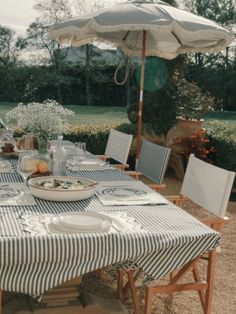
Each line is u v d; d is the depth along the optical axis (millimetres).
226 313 2750
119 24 3840
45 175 2820
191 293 2992
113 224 1878
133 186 2652
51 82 13867
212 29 3947
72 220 1848
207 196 2676
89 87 13680
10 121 4285
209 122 8016
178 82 7762
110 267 2238
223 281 3254
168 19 3855
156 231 1813
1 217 1905
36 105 3303
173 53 5285
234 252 3893
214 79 12820
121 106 13398
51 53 14188
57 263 1712
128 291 2883
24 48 14367
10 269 1702
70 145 4387
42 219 1889
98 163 3312
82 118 12680
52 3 14922
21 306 2520
